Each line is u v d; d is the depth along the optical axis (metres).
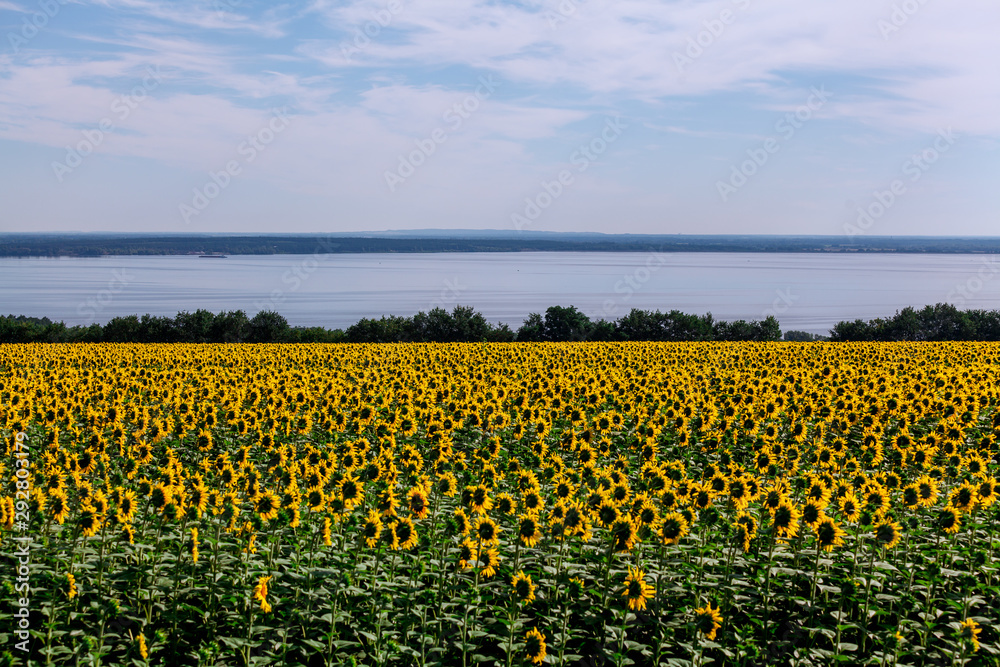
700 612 8.73
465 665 8.41
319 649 8.48
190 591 9.40
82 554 9.82
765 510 11.30
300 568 9.83
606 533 10.89
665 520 9.88
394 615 9.36
